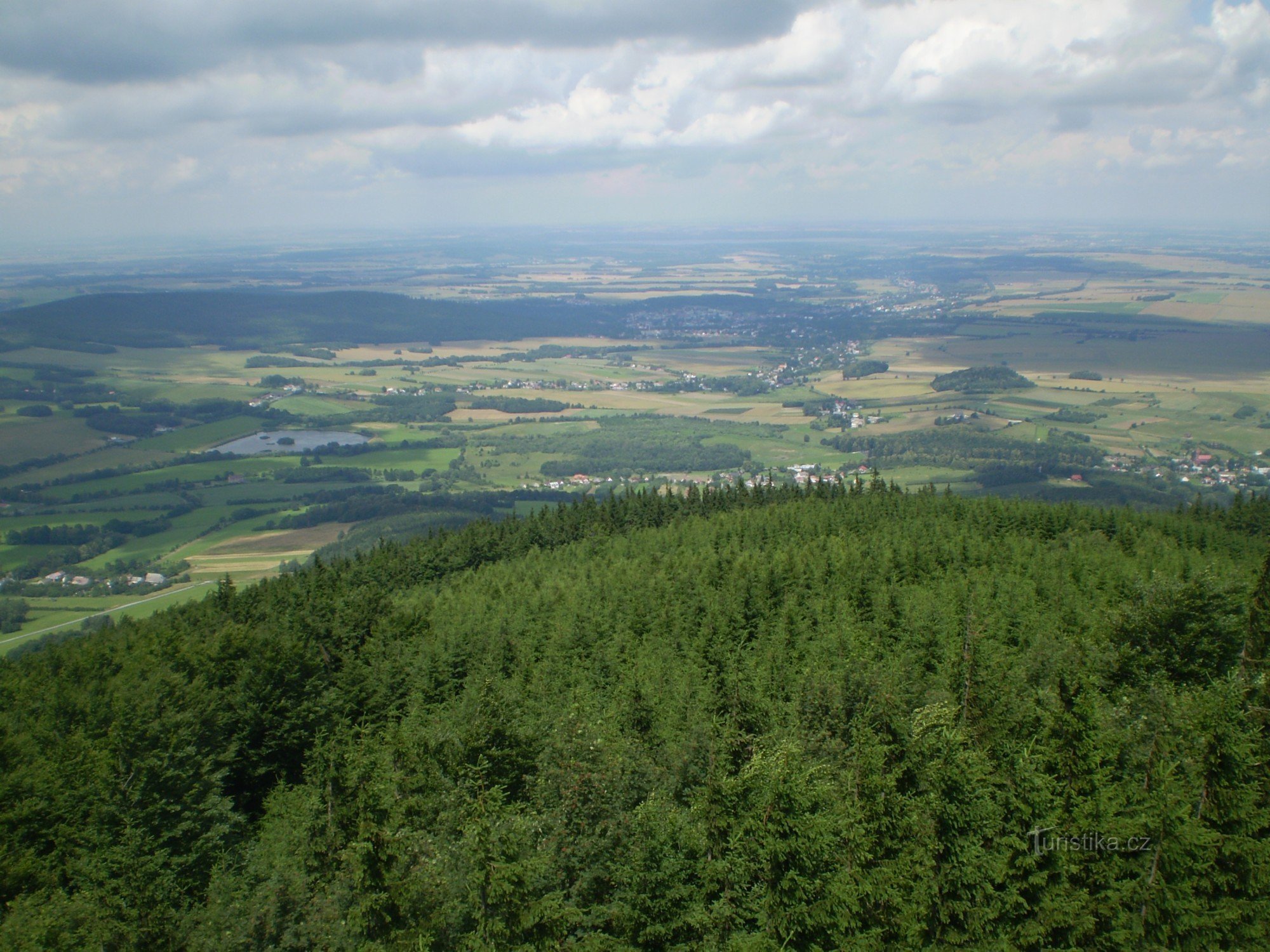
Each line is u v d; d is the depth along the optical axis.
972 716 41.34
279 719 51.19
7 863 36.72
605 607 73.31
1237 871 34.28
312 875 35.09
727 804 32.56
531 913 29.03
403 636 69.88
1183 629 48.53
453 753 39.31
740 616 65.50
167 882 35.25
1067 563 75.62
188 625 85.88
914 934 32.06
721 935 31.14
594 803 33.44
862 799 34.03
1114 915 33.56
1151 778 35.09
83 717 53.94
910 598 64.69
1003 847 33.16
